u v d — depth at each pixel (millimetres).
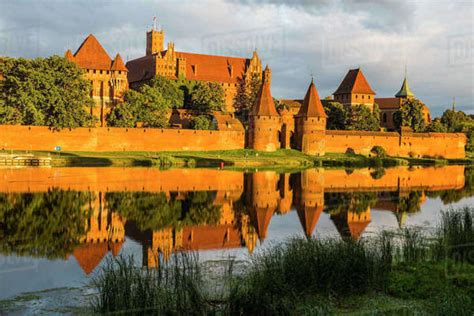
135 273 18312
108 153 85750
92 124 88375
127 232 30328
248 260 23391
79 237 28656
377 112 132500
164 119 101312
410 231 30500
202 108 115812
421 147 113625
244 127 105062
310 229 32062
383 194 51219
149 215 36375
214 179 60969
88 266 22594
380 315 16266
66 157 77625
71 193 45406
